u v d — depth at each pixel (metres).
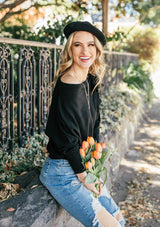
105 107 4.87
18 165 2.68
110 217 1.85
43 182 1.98
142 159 4.81
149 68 11.64
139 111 6.71
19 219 1.74
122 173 4.23
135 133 6.08
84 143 1.91
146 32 12.84
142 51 12.77
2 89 2.67
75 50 1.94
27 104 3.06
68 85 1.82
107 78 6.05
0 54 2.58
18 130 2.98
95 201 1.89
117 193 3.64
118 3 7.56
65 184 1.89
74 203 1.87
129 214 3.17
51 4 5.78
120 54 7.30
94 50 2.00
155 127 6.92
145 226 2.96
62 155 1.88
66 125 1.81
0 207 1.85
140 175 4.18
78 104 1.83
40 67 3.23
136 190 3.73
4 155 2.73
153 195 3.62
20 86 2.92
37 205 1.91
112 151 3.79
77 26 1.92
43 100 3.43
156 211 3.24
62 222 2.17
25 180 2.47
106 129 4.07
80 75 1.99
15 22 5.58
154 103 9.77
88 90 2.00
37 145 3.05
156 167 4.50
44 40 4.54
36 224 1.74
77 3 5.59
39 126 3.35
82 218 1.88
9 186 2.25
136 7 7.56
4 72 2.65
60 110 1.81
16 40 2.71
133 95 6.70
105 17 6.10
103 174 3.31
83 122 1.92
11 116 2.83
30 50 2.98
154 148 5.39
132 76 7.85
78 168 1.86
